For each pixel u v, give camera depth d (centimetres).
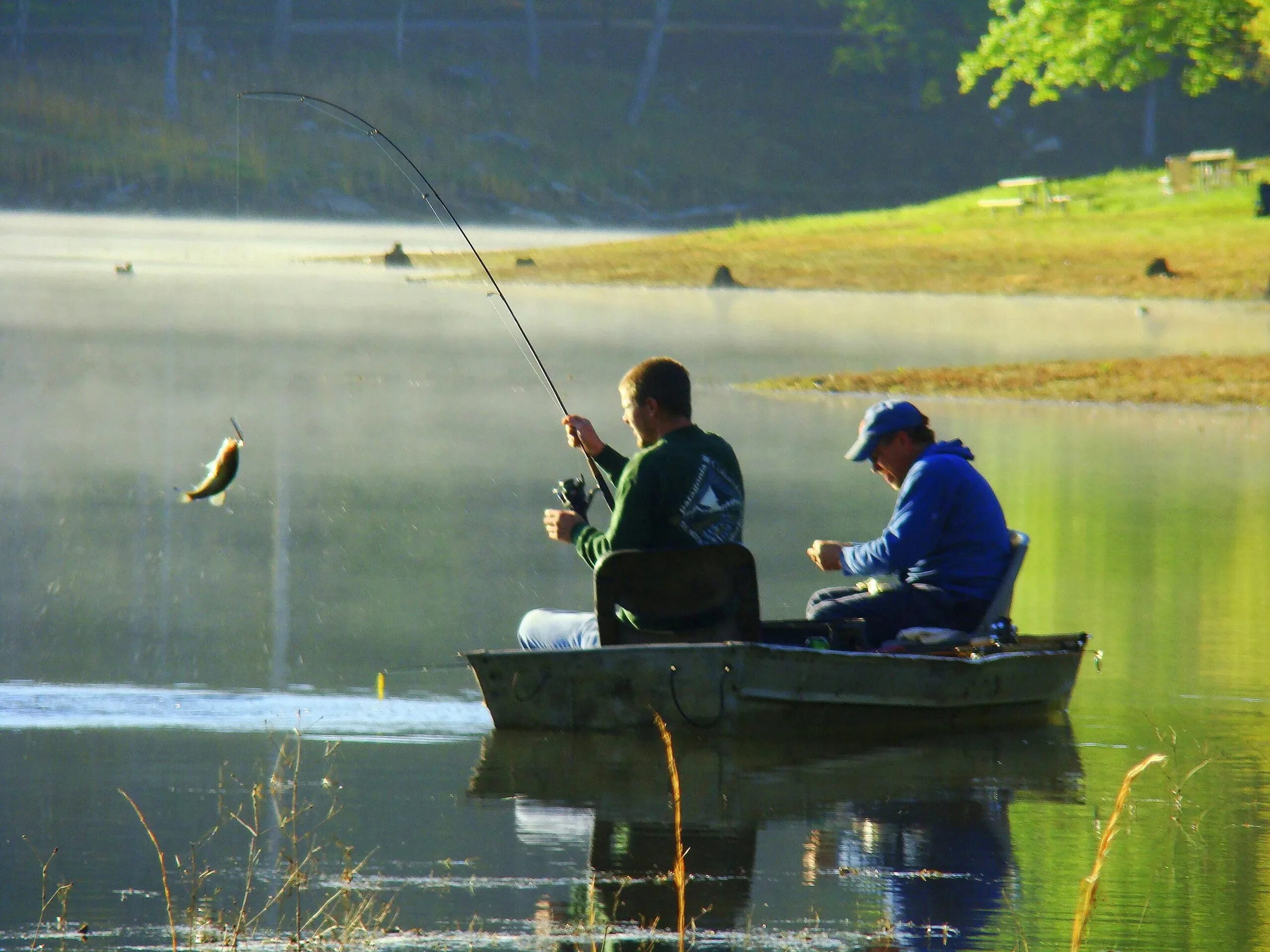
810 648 2334
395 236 17075
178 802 1977
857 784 2092
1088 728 2397
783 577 3428
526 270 12550
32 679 2608
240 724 2350
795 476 4762
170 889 1677
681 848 1636
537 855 1795
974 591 2473
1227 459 5288
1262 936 1588
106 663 2711
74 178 19512
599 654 2280
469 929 1573
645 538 2291
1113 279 11612
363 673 2683
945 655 2398
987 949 1544
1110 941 1566
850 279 12044
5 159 19550
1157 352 8025
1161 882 1738
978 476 2495
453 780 2083
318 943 1532
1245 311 10100
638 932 1571
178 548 3706
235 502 4281
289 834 1861
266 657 2773
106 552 3650
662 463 2278
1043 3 15100
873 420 2522
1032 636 2534
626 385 2347
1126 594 3303
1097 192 15900
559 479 4750
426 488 4550
